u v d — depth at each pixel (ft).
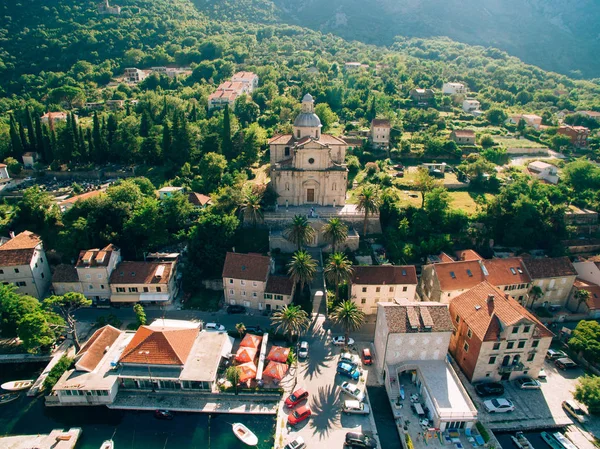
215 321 294.87
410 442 205.05
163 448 208.85
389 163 516.32
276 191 391.24
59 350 271.49
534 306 317.42
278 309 304.71
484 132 638.94
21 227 372.38
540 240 376.68
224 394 237.25
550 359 269.44
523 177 468.34
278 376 240.53
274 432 216.13
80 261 310.45
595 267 321.73
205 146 499.10
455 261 316.81
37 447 206.18
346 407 225.35
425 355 245.24
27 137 530.27
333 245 327.26
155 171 484.74
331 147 409.49
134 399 235.40
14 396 240.73
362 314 273.54
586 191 435.12
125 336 269.03
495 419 224.12
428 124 638.12
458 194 453.99
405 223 365.40
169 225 360.69
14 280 310.45
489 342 234.17
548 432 219.82
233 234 340.39
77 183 474.08
